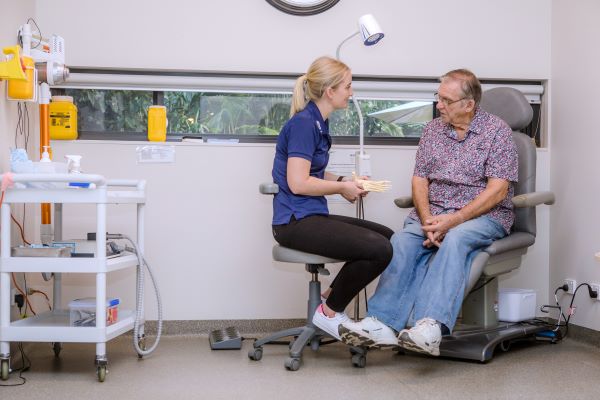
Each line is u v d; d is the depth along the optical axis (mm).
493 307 2875
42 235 2770
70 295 3152
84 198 2270
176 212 3215
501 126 2750
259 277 3258
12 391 2129
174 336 3170
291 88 3293
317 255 2445
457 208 2777
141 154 3189
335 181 2566
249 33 3260
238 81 3258
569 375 2375
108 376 2342
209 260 3234
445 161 2812
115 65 3195
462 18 3379
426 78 3404
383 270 2379
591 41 3061
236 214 3244
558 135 3350
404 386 2203
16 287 2695
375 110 3436
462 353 2568
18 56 2426
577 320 3129
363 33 2896
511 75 3410
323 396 2070
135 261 2596
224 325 3240
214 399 2033
